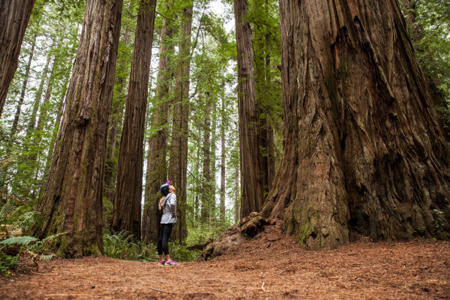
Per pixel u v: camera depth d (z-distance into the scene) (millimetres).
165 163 12070
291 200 5586
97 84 5797
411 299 1724
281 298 1877
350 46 5617
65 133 5484
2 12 2420
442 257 2822
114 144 14578
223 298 1908
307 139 5527
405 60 5652
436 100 7840
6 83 2445
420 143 4883
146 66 10922
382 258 3150
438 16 9008
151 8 11227
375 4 5777
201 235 13422
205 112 15305
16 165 7539
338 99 5484
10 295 1808
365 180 4789
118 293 2049
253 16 11898
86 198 5258
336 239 4305
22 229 4664
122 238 8398
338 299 1786
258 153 10734
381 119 5109
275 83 12898
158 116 13438
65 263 4055
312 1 6195
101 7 6070
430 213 4293
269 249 4867
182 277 3016
